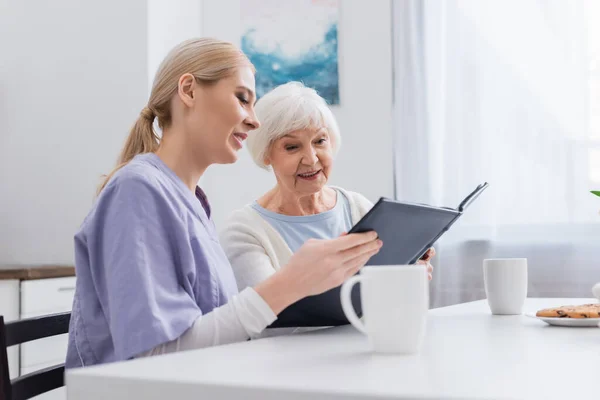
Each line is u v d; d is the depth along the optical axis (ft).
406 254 3.79
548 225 8.54
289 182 5.29
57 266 8.91
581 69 8.50
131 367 2.10
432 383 1.78
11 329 3.08
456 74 8.99
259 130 5.26
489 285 4.15
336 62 9.86
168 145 3.87
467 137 8.89
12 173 9.99
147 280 3.11
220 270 3.71
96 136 9.57
